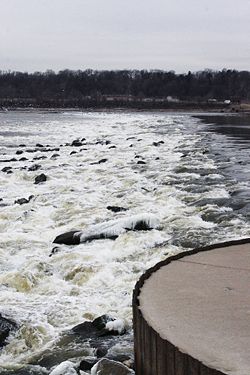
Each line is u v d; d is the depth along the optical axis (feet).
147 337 17.62
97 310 32.09
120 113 449.06
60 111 490.49
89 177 81.82
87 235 46.42
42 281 38.09
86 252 43.45
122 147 127.95
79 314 31.40
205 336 17.02
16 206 62.54
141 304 19.51
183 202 62.03
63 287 36.86
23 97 607.78
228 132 177.58
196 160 97.86
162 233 47.75
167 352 16.35
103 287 36.63
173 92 631.97
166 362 16.48
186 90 629.92
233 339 16.83
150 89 643.86
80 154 114.62
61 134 187.93
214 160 98.73
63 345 27.55
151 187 72.38
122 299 33.96
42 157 111.34
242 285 21.24
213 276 22.33
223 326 17.67
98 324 28.94
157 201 62.18
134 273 38.47
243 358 15.74
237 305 19.35
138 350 18.74
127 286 36.06
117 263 40.14
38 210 60.13
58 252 44.29
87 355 26.27
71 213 58.18
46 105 554.87
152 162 96.43
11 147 139.54
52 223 55.21
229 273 22.66
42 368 25.66
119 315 31.14
